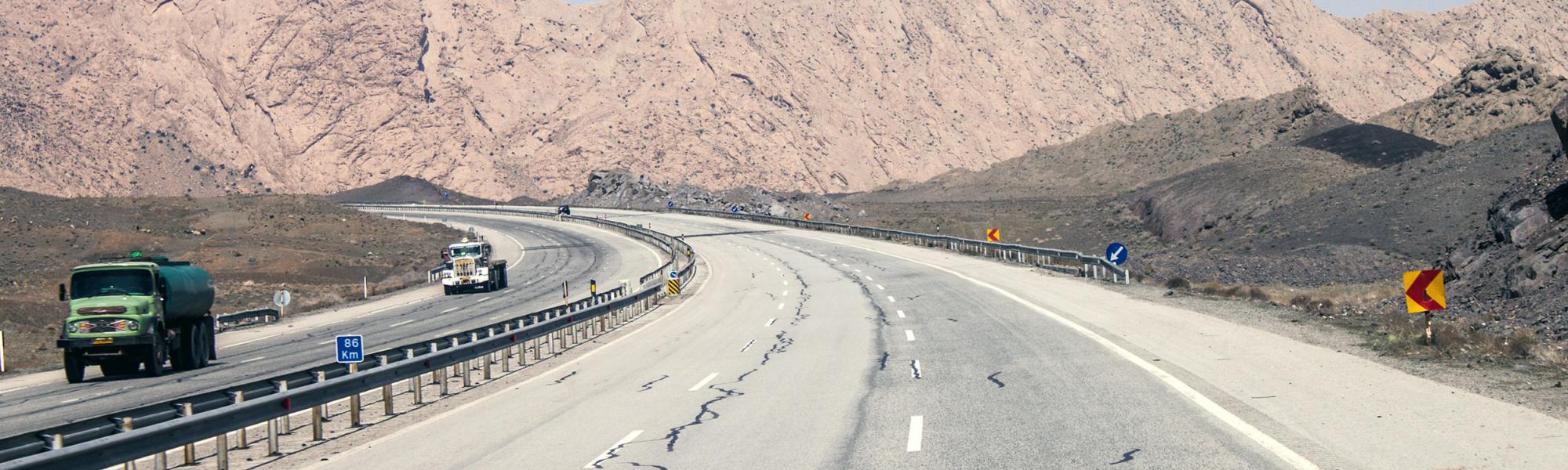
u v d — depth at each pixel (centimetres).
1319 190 7838
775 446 1195
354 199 16412
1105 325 2459
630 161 18612
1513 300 2598
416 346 1786
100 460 1033
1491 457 979
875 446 1159
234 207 10531
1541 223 3112
